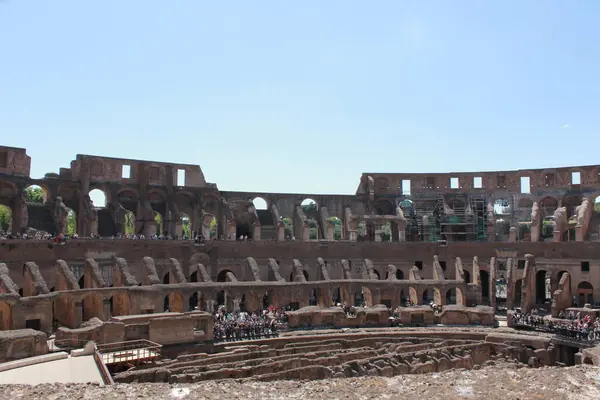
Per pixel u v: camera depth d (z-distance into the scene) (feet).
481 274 306.96
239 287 230.27
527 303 247.70
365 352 179.52
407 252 295.28
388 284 248.73
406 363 171.73
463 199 324.60
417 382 104.32
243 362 163.12
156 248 253.24
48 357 153.28
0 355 149.79
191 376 146.10
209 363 165.48
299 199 318.65
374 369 162.81
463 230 313.73
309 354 174.40
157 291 210.79
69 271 206.69
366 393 97.76
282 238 290.97
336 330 212.64
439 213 316.81
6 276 187.83
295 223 313.53
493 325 224.94
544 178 312.71
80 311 194.80
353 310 229.66
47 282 221.05
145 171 282.77
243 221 305.73
